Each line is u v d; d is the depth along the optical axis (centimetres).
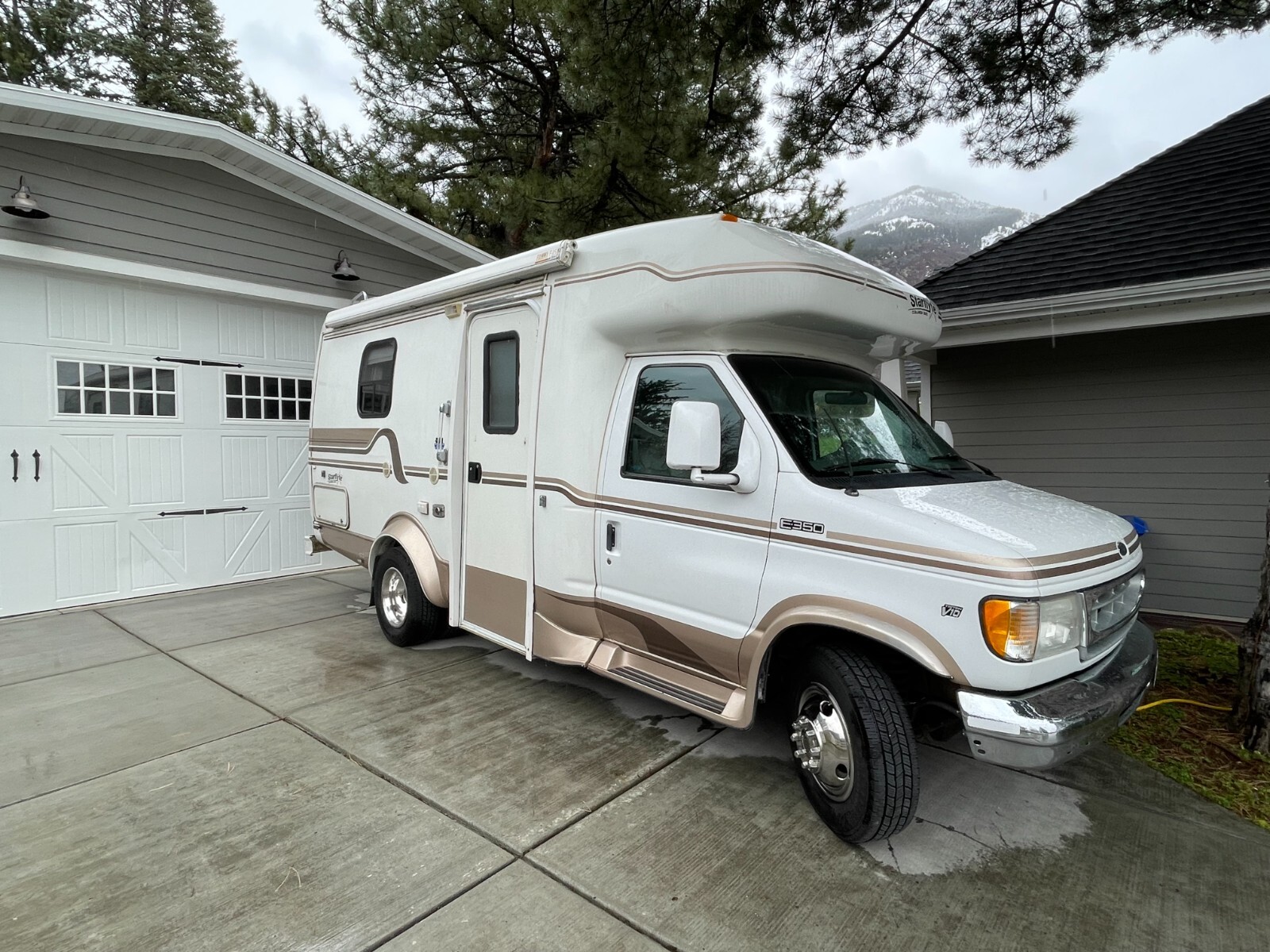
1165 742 387
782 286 319
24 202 560
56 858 278
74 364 624
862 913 253
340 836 294
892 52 611
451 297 478
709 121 698
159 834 294
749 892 263
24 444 600
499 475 441
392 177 1283
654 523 353
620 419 376
